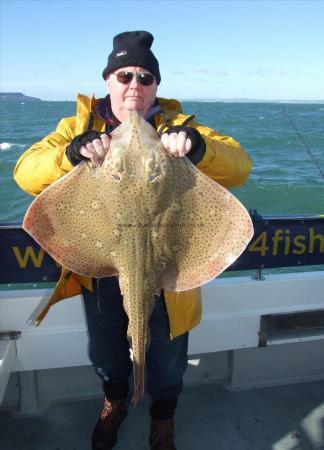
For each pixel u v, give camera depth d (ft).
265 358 10.84
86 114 7.87
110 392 8.86
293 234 10.11
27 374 9.68
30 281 9.24
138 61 7.39
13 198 39.68
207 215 6.48
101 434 8.74
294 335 10.37
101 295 8.03
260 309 10.21
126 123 6.38
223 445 9.05
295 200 41.29
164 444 8.62
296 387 10.79
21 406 9.75
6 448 8.86
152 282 6.66
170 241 6.56
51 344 9.45
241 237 6.38
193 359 10.80
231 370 10.74
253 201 41.11
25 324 9.28
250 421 9.68
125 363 8.74
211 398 10.36
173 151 6.17
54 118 192.75
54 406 9.98
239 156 7.64
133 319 6.60
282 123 129.70
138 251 6.45
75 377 10.25
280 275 10.42
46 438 9.12
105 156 6.18
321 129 106.01
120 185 6.17
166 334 8.03
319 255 10.40
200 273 6.68
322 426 9.55
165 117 7.99
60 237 6.53
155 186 6.19
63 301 9.33
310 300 10.44
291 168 55.57
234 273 23.53
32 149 7.73
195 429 9.44
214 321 10.00
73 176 6.27
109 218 6.38
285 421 9.68
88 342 9.05
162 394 8.49
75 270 6.77
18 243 9.03
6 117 200.34
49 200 6.31
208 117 168.14
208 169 7.22
